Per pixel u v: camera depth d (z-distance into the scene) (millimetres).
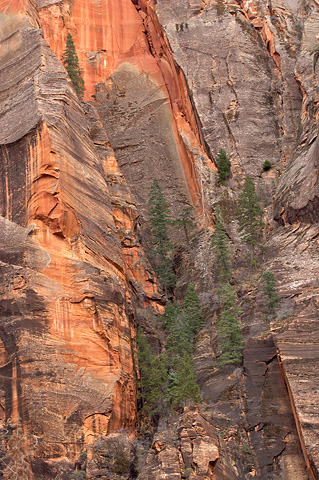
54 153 52219
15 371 46594
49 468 44281
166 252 65938
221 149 69812
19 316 47750
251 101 73062
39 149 52656
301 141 69000
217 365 53531
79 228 51688
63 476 44125
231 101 73000
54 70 58344
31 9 64500
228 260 62031
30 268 49344
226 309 56625
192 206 69438
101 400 47031
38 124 53375
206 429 45000
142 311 57688
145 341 54031
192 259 64000
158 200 67188
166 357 54312
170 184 71438
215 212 66125
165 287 62531
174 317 57531
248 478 47219
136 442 47594
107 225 54312
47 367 46906
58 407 46125
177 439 44531
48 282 49219
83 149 55625
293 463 47844
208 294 60250
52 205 50938
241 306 56750
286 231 61531
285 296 54656
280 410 49844
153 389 51125
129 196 62688
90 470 44531
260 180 68312
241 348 53125
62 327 48312
